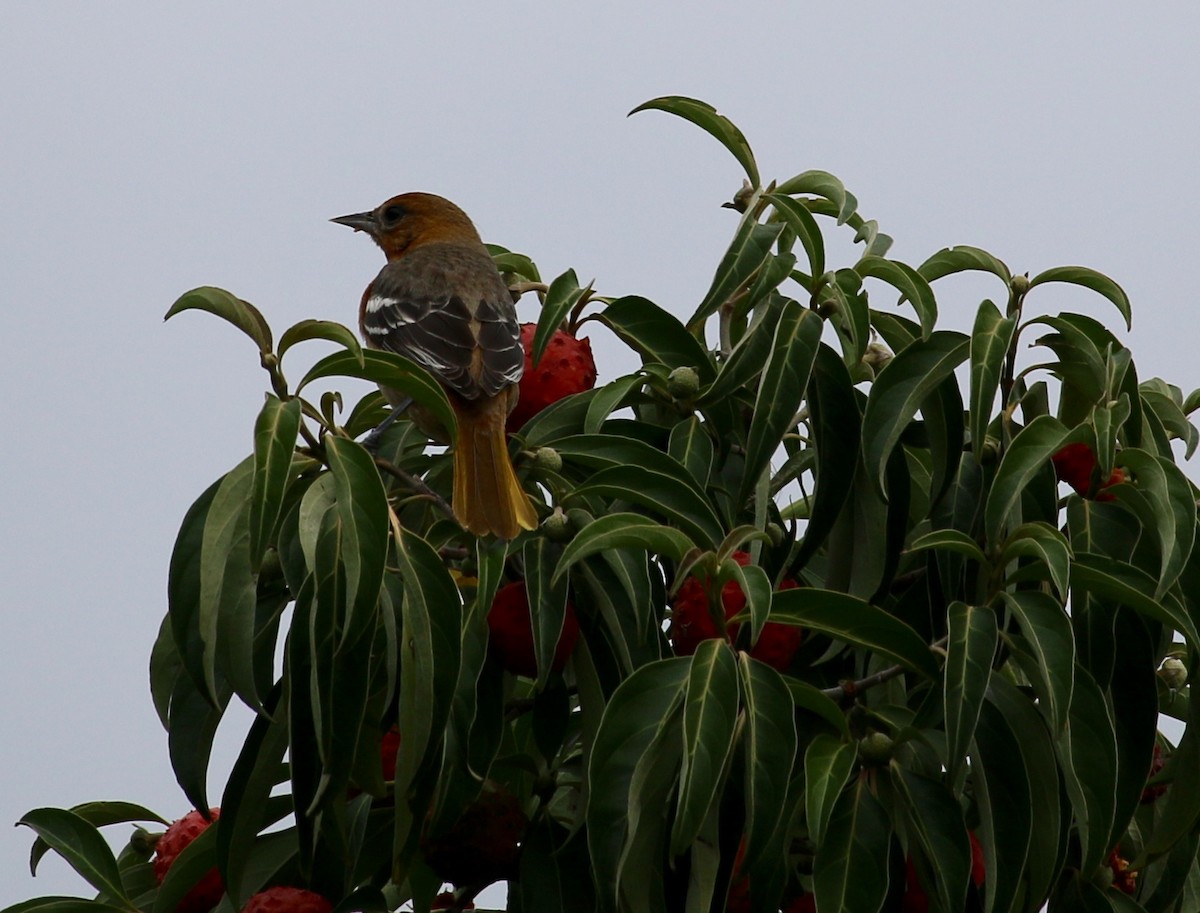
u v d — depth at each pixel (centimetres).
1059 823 617
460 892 709
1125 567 634
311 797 595
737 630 648
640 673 589
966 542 648
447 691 599
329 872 659
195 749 678
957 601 645
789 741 571
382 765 668
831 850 595
